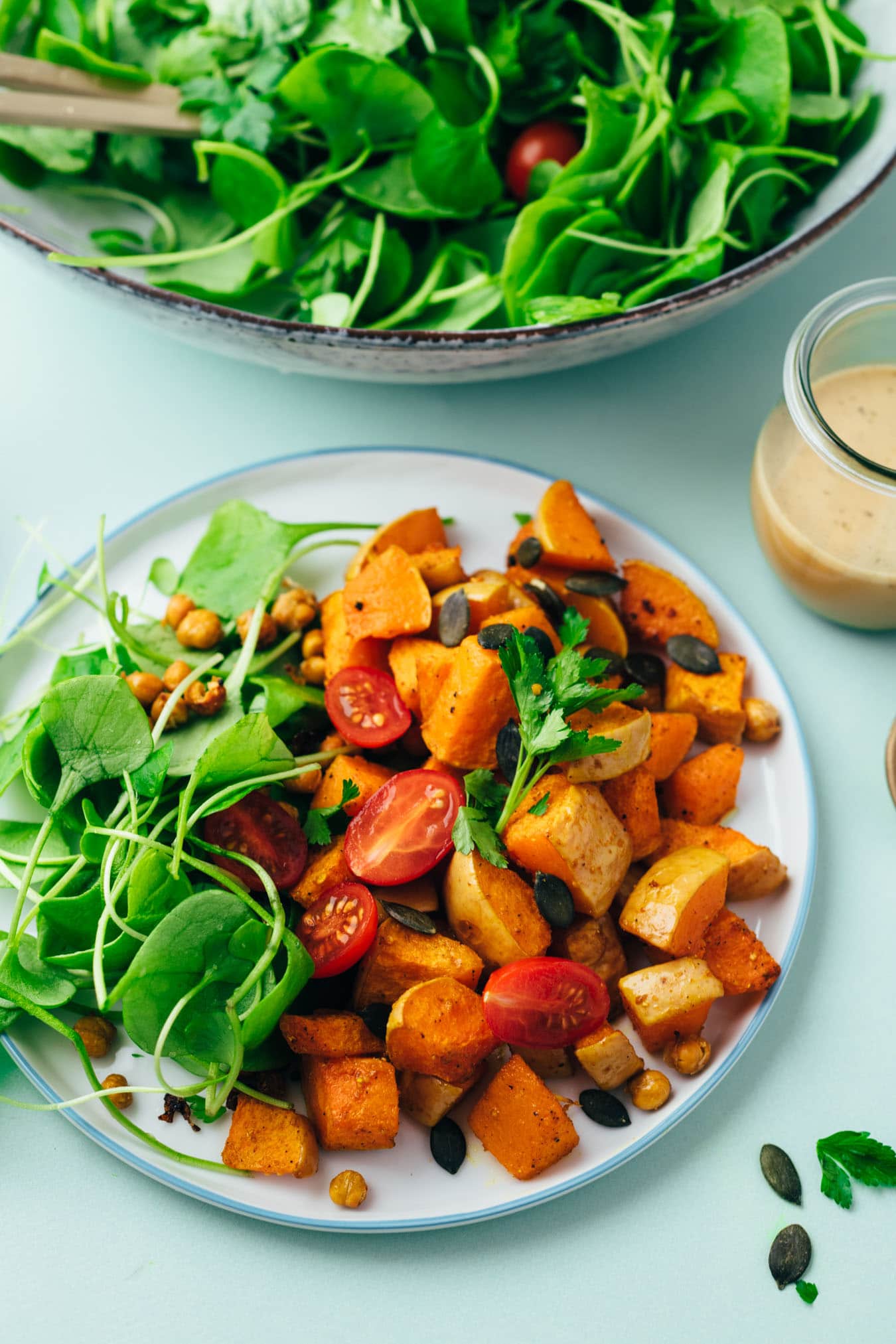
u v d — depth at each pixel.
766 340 0.74
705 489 0.71
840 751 0.66
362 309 0.70
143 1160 0.58
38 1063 0.60
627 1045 0.58
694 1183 0.60
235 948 0.58
